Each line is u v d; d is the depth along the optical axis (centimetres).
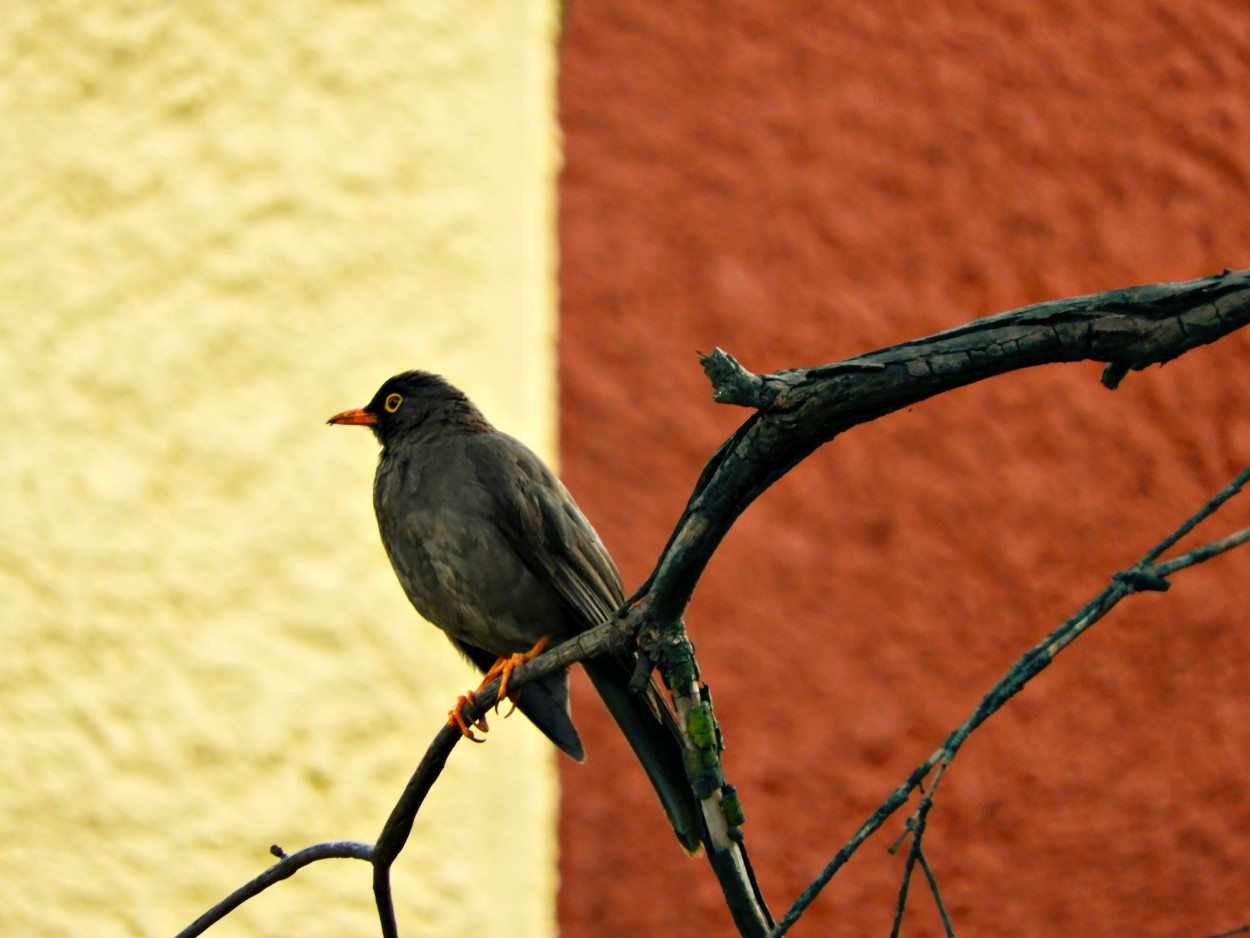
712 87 1305
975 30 1415
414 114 1163
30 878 1117
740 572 1252
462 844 1094
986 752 1296
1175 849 1332
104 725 1126
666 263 1254
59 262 1180
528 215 1159
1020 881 1284
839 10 1368
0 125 1204
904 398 470
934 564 1309
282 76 1174
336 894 1096
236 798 1107
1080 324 451
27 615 1145
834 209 1326
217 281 1158
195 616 1129
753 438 490
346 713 1111
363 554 1127
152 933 1097
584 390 1205
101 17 1205
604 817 1160
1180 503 1402
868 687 1270
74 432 1159
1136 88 1466
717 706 1223
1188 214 1457
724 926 1176
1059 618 1338
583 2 1270
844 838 1237
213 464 1141
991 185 1388
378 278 1145
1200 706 1368
